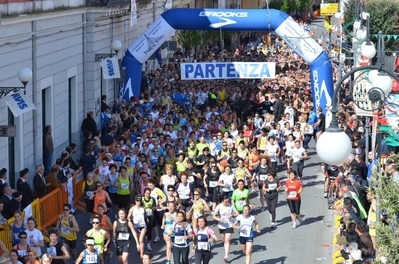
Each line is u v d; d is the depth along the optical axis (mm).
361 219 21031
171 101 40875
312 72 39812
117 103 37469
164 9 57312
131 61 39969
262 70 39094
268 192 25906
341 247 20953
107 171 25984
